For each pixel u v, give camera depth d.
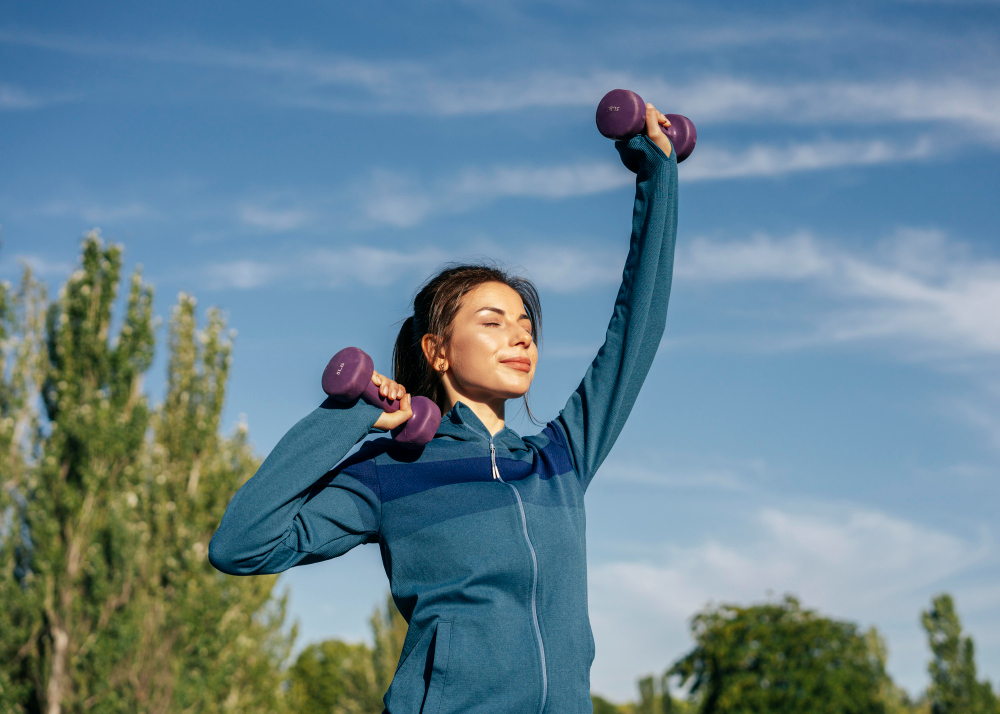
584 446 2.23
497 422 2.25
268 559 1.84
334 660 46.59
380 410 1.94
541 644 1.84
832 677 32.12
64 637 15.70
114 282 17.30
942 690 37.50
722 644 33.44
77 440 16.38
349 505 1.96
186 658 16.84
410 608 1.92
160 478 17.80
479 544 1.88
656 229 2.29
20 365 16.59
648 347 2.31
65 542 16.09
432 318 2.30
